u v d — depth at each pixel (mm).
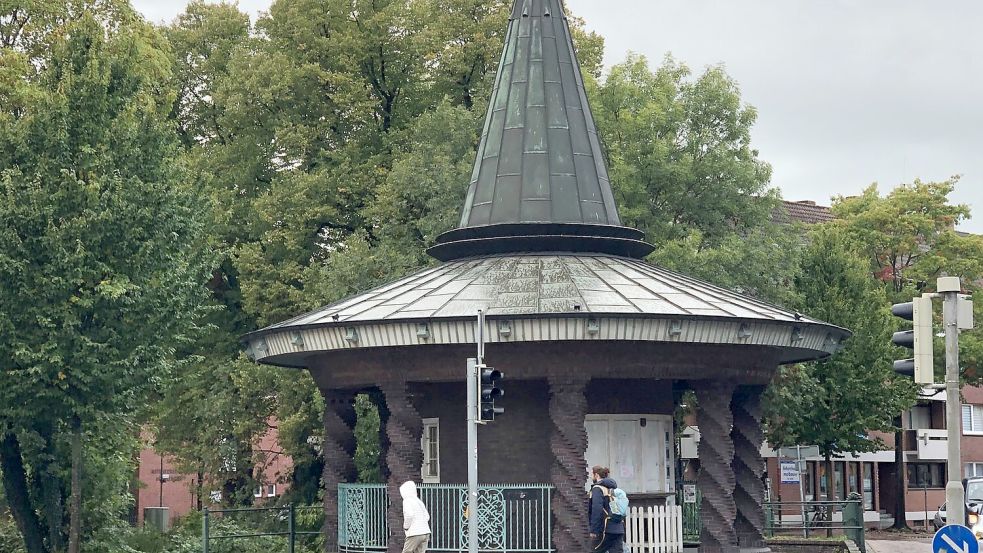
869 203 67562
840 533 49500
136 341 31438
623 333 23406
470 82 50531
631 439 26594
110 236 30969
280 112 51031
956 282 19328
